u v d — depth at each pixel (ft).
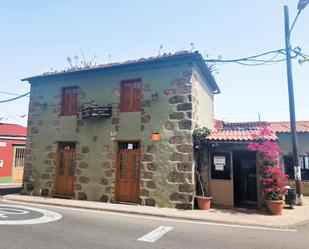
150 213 27.43
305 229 22.49
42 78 41.93
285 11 35.96
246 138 30.91
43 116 41.81
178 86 32.63
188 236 19.40
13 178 61.26
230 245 17.51
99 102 37.35
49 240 17.47
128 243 17.35
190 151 30.86
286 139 49.55
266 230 21.93
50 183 39.06
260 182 30.32
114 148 35.24
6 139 60.44
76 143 38.14
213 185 32.24
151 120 33.45
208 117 42.83
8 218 23.59
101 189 35.09
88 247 16.30
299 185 34.45
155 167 32.27
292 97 35.63
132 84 36.04
